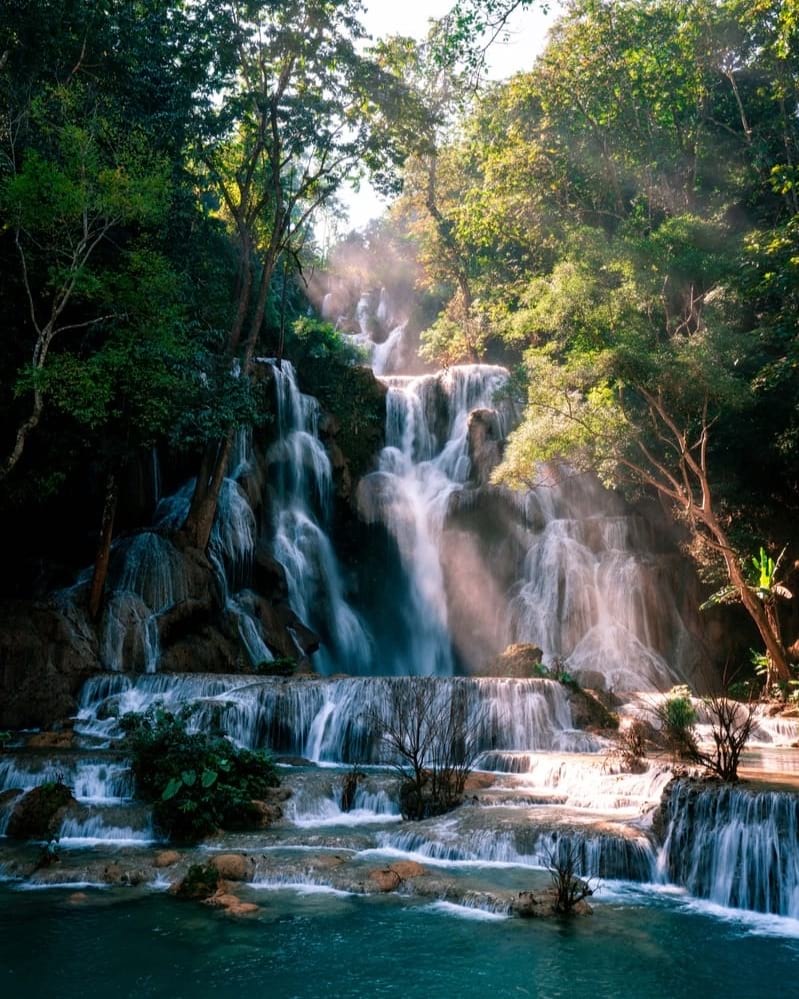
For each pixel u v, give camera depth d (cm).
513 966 861
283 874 1141
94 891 1097
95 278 2003
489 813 1362
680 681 2922
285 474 3114
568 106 3725
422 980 825
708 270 2802
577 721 1948
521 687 1911
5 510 2412
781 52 2794
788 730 2066
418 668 3197
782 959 891
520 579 3216
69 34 2388
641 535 3244
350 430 3491
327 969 850
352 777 1544
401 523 3334
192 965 856
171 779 1385
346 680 1933
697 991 806
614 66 3541
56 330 2075
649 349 2623
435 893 1079
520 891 1061
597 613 3039
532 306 2933
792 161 3491
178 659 2300
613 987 812
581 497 3406
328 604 3072
